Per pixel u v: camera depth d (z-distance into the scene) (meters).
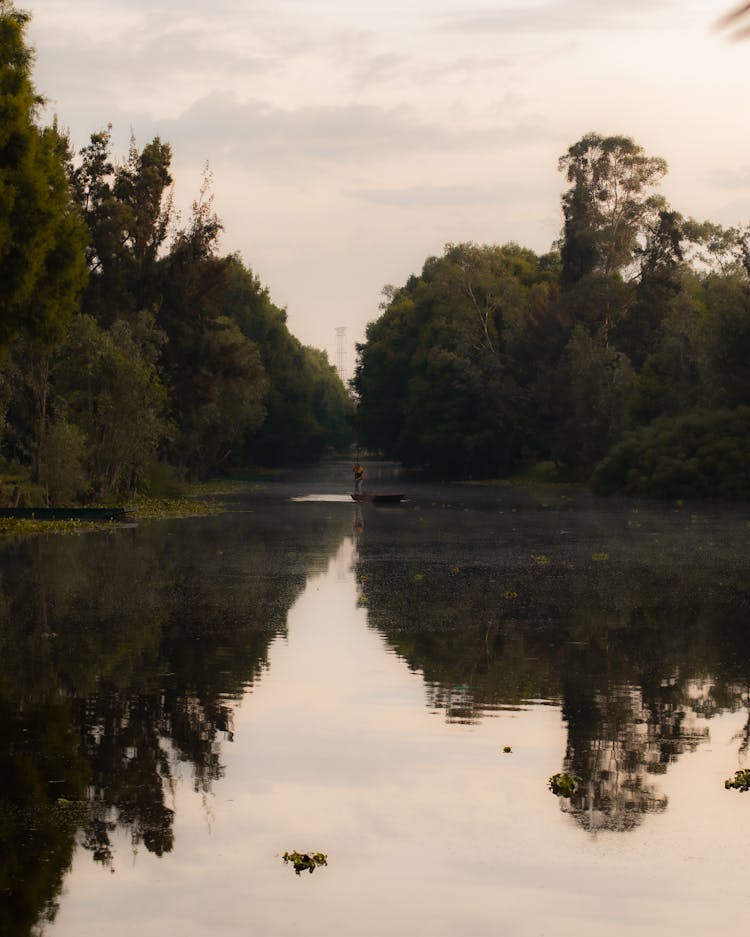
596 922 8.11
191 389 67.62
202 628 19.84
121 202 64.06
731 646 18.38
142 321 60.72
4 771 11.59
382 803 10.67
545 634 19.45
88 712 13.91
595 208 88.62
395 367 114.50
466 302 96.50
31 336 36.69
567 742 12.71
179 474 78.06
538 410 89.75
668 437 69.12
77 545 34.97
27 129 34.00
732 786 11.12
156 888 8.74
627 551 34.12
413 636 19.19
